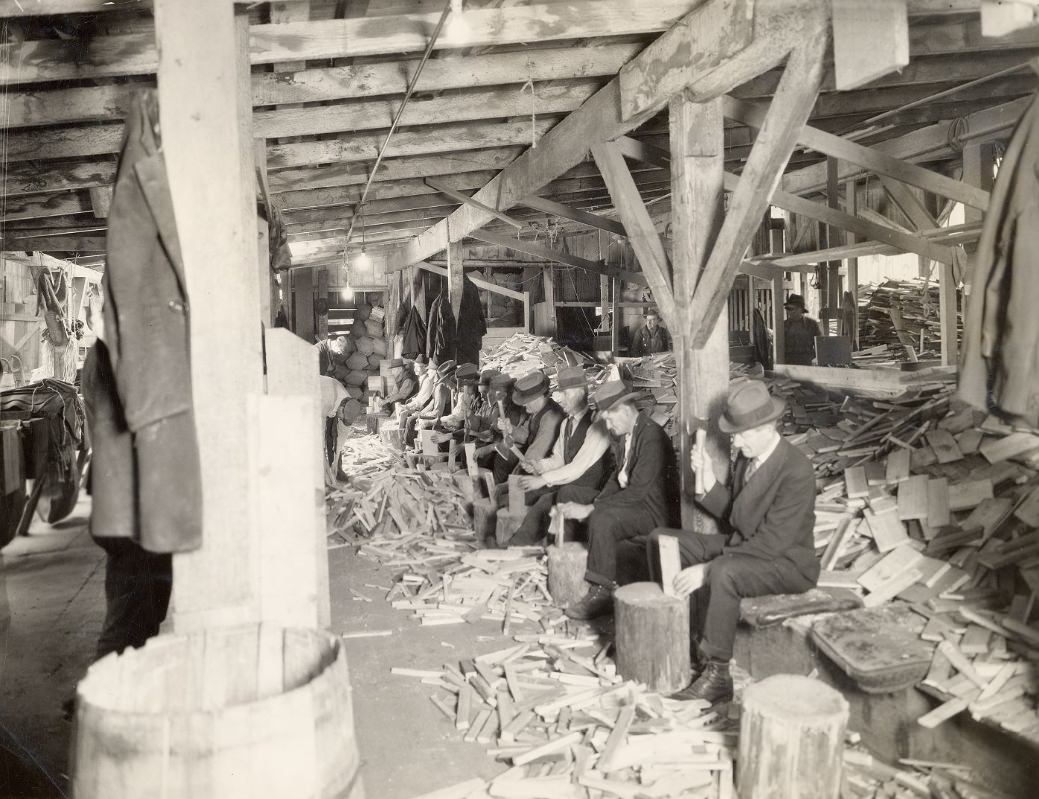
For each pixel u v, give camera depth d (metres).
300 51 4.52
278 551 3.06
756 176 3.92
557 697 3.82
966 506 4.29
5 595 5.40
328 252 13.93
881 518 4.52
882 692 3.33
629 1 4.55
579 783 3.12
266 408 3.05
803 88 3.57
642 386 9.76
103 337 2.61
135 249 2.52
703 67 4.31
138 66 4.48
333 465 9.01
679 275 4.77
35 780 3.18
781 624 3.80
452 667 4.30
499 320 17.84
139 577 3.75
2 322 9.58
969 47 5.19
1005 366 2.69
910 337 11.31
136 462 2.71
